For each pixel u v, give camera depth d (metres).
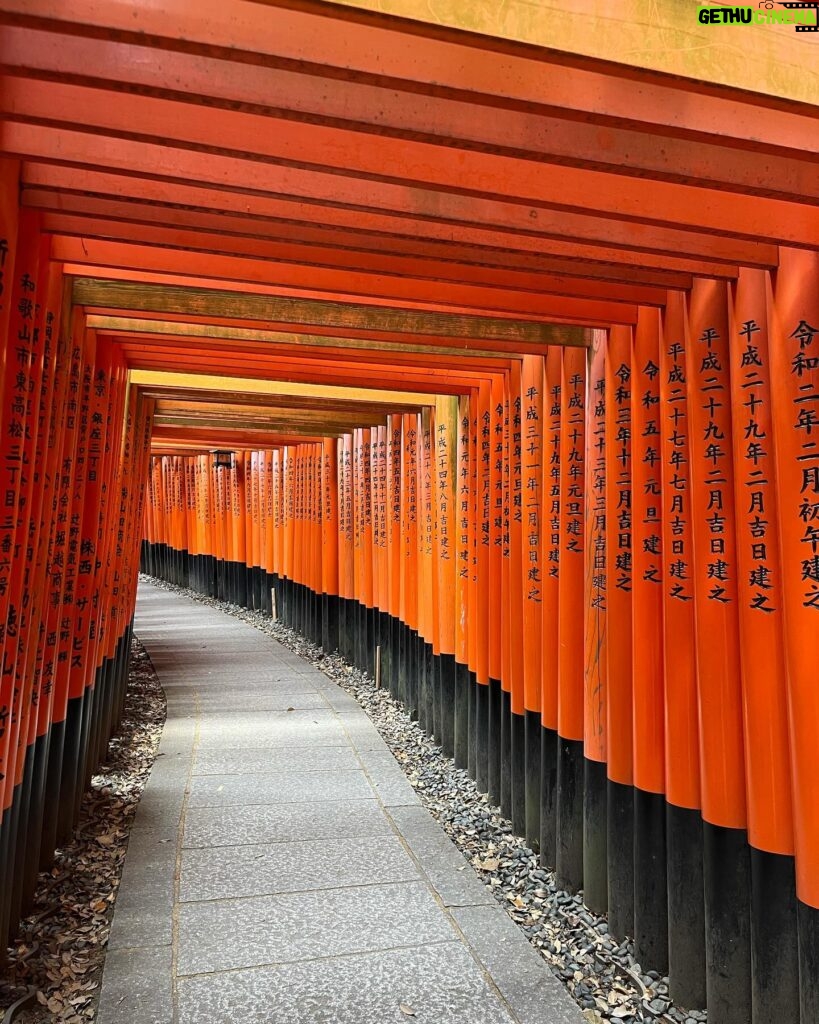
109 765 5.97
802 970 2.68
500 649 5.57
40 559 3.52
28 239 2.75
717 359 3.10
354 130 1.88
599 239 2.55
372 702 8.30
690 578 3.31
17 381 2.77
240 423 9.70
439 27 1.51
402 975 3.32
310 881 4.17
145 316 4.19
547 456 4.56
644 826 3.55
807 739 2.63
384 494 8.70
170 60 1.74
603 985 3.42
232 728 7.11
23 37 1.68
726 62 1.70
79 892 4.01
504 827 5.20
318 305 4.12
